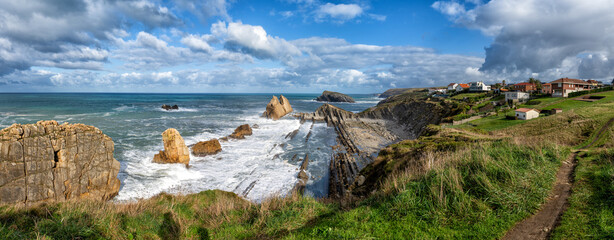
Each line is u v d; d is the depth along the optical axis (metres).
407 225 6.73
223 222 9.01
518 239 5.91
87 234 6.92
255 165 29.00
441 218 6.86
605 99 50.78
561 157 11.44
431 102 68.06
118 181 19.66
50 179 15.62
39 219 7.36
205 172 26.12
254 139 43.44
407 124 66.31
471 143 18.75
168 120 59.91
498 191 7.50
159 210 9.88
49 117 58.09
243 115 77.56
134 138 37.72
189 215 10.24
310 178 26.02
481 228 6.34
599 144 25.38
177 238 7.98
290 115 77.94
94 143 17.84
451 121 50.44
